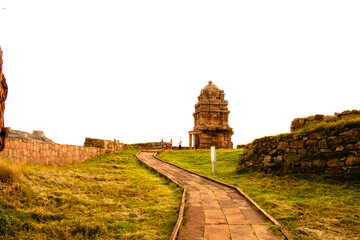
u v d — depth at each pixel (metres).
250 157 16.45
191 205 8.86
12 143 11.79
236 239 5.88
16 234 5.71
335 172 11.33
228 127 43.41
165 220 7.21
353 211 7.65
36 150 14.00
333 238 5.85
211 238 5.95
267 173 14.52
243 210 8.21
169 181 14.03
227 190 11.41
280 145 14.25
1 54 4.69
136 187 11.95
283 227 6.54
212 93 44.59
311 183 11.38
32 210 6.89
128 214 7.72
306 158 12.65
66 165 17.41
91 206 8.31
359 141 10.86
